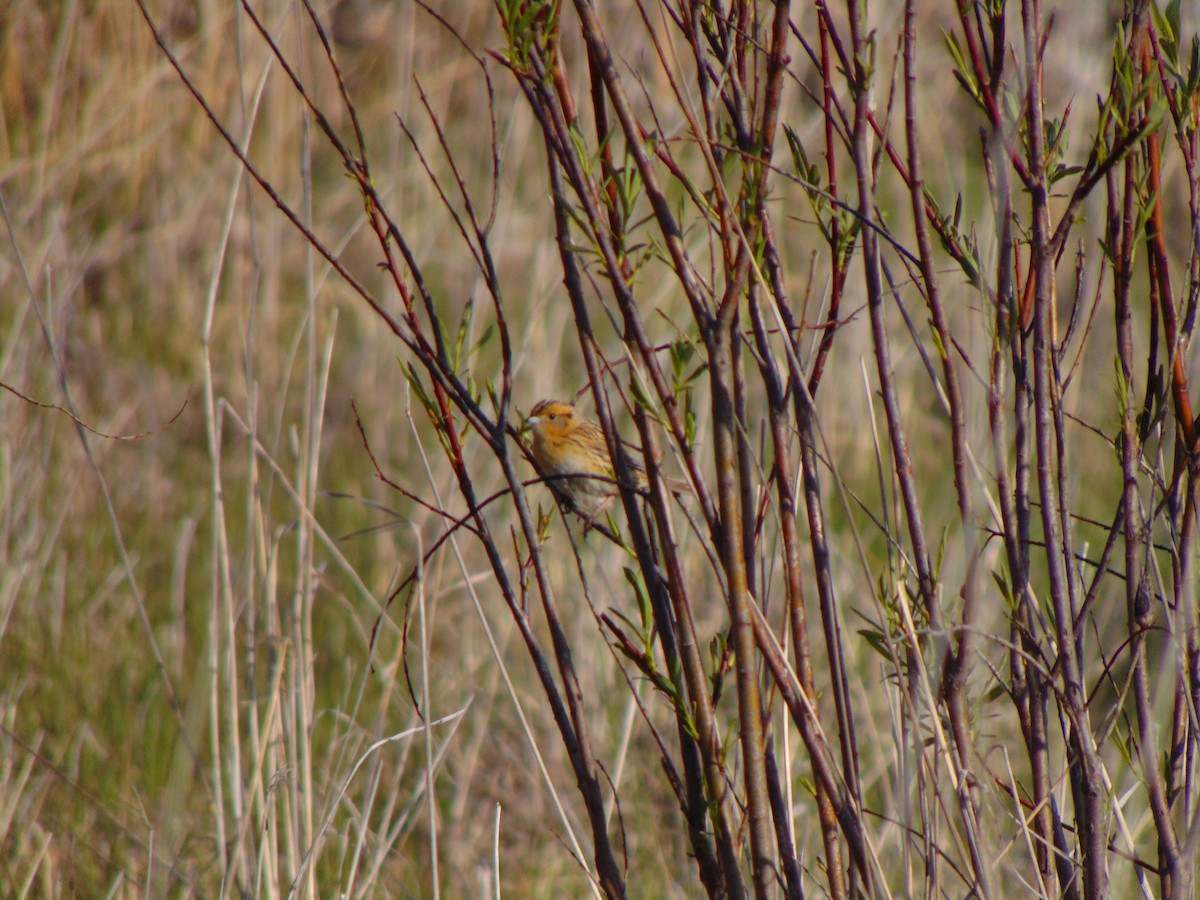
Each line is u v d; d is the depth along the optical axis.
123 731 10.47
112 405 15.05
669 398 4.70
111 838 9.31
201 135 17.25
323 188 18.45
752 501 4.87
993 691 5.43
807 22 16.20
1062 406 4.88
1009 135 5.03
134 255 16.72
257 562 12.92
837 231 5.13
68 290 13.39
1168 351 5.12
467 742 10.98
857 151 4.71
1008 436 6.55
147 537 13.09
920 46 19.50
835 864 5.05
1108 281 15.09
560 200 4.67
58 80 16.17
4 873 8.61
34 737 10.14
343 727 10.98
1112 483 14.52
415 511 12.77
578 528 11.88
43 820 9.34
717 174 4.57
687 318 12.62
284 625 11.72
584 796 5.13
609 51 4.52
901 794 5.17
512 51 4.55
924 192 5.09
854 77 4.91
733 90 4.98
